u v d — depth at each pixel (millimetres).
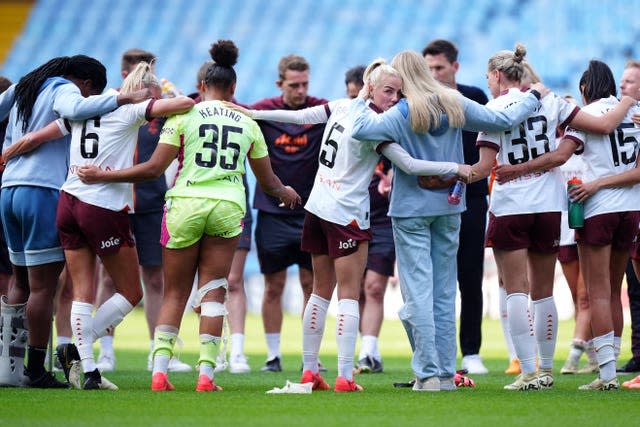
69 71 24359
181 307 22906
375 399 20766
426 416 17891
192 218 21938
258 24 100250
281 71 31406
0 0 111125
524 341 23359
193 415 17844
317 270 23422
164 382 22688
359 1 98375
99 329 23375
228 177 22422
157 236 31203
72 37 105250
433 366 23000
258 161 23250
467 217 30297
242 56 97000
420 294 22719
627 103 23750
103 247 22797
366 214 22797
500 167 22938
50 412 18219
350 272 22719
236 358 31156
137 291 23672
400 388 23922
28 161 23578
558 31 87938
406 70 22422
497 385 25266
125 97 22812
